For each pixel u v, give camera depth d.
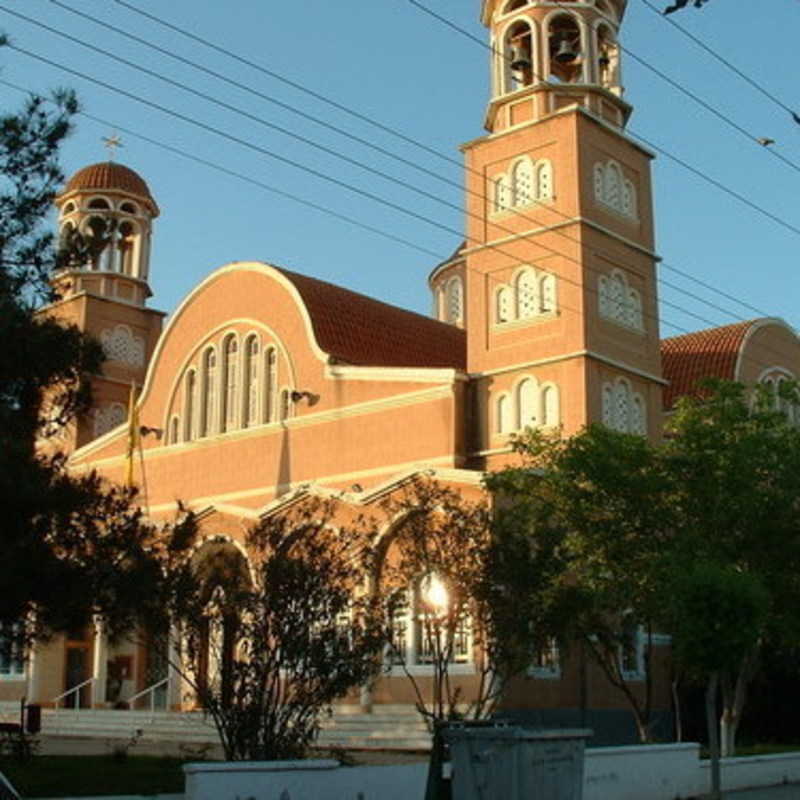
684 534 23.67
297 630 19.16
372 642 19.97
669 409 41.12
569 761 13.59
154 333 52.28
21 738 24.52
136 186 52.72
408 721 29.53
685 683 32.28
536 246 36.59
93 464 45.88
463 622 22.80
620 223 37.66
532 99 38.25
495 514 22.67
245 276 42.72
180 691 38.16
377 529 23.44
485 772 13.34
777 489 24.44
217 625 20.00
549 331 35.56
